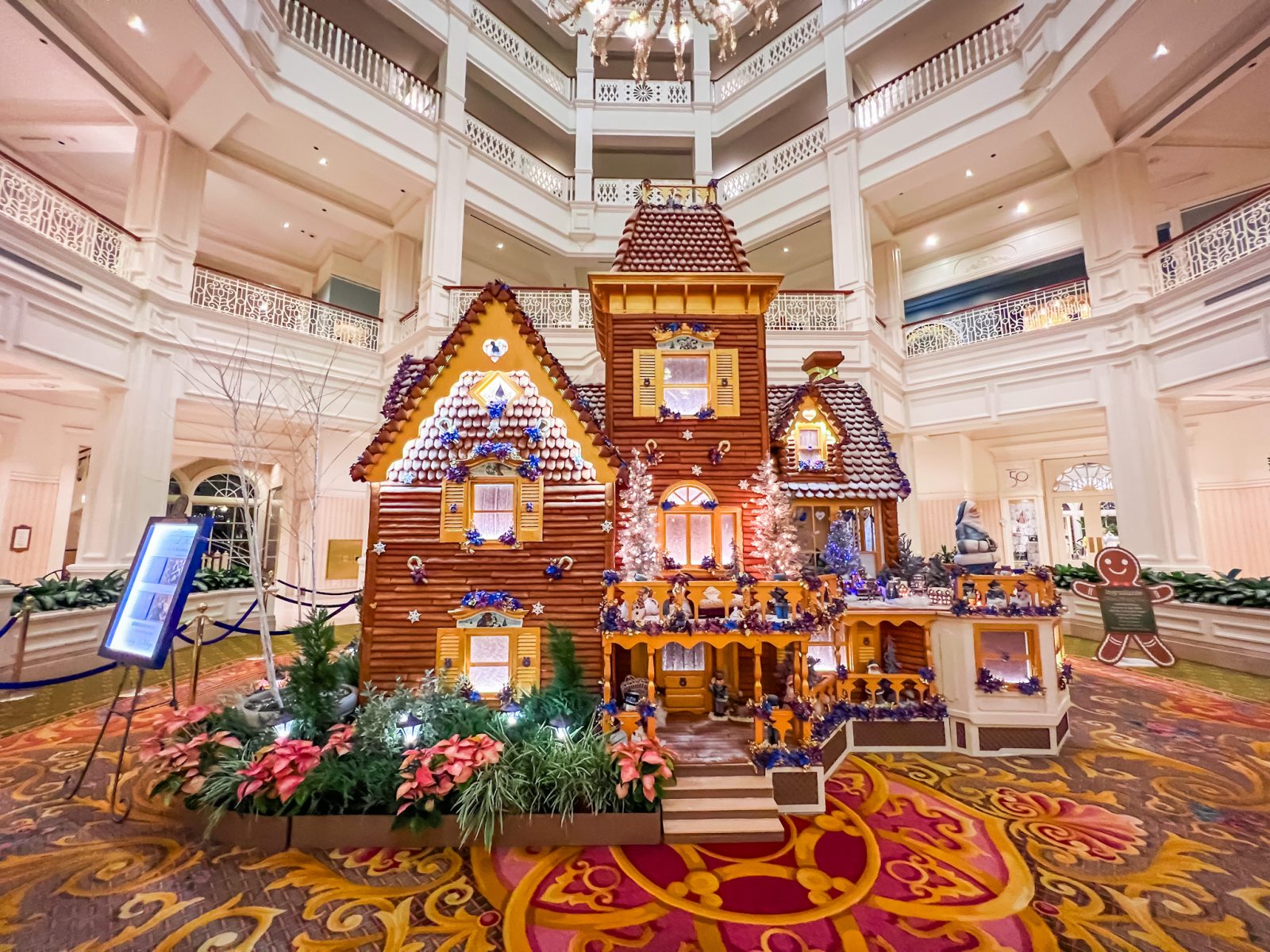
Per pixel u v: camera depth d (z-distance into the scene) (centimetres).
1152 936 331
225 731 480
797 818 472
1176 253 1143
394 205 1559
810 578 595
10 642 793
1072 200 1513
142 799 493
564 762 456
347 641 1194
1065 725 641
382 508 609
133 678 866
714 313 748
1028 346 1352
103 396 1073
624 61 2019
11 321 853
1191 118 1185
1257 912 353
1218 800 501
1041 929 338
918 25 1512
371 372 1520
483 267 1919
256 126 1246
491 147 1638
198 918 345
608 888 378
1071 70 1078
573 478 627
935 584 725
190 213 1220
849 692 648
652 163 2089
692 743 538
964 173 1420
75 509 1448
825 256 1869
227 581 1267
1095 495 1600
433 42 1538
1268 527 1329
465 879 387
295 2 1269
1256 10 932
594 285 736
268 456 1565
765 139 1997
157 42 1025
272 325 1328
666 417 720
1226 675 905
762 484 703
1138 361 1163
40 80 1109
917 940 329
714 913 352
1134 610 984
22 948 316
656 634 522
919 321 1602
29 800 490
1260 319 936
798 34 1720
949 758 596
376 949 320
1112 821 466
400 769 443
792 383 1371
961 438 1722
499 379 636
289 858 411
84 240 1040
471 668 590
